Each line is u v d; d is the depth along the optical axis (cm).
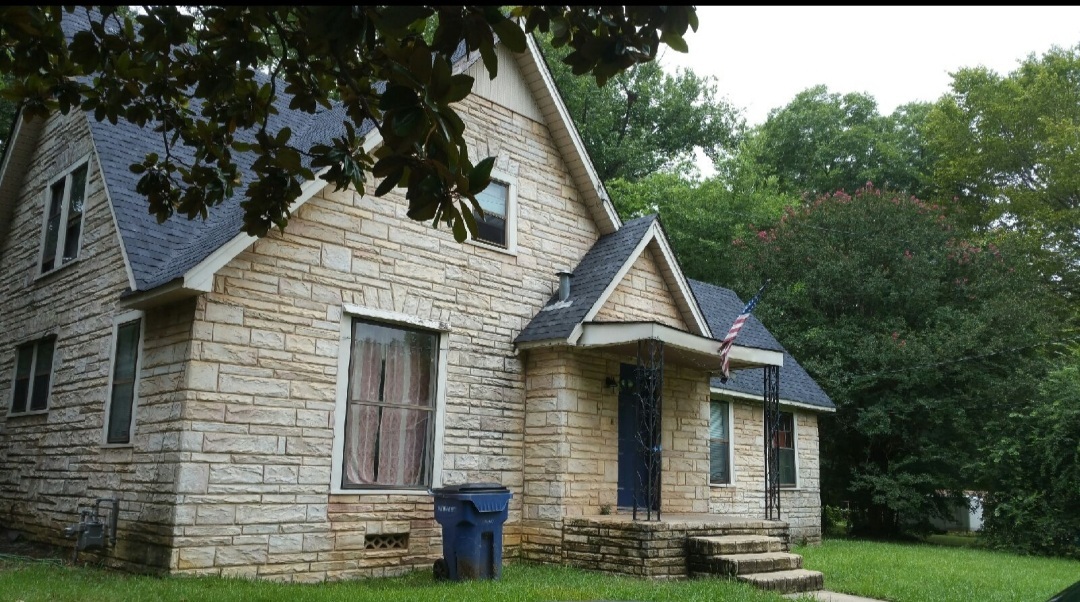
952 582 1172
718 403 1773
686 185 3284
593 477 1237
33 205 1405
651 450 1147
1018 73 3447
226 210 1139
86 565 1028
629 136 3400
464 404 1192
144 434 988
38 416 1244
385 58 524
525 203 1328
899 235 2541
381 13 434
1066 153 3042
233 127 682
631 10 473
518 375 1263
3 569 952
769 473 1489
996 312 2334
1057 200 3231
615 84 3572
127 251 1014
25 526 1220
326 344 1059
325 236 1076
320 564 1018
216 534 937
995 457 1945
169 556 904
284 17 546
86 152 1262
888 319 2427
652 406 1146
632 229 1385
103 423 1078
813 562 1374
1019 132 3234
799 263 2619
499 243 1288
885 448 2345
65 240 1290
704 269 3136
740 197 3173
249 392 981
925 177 3584
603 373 1283
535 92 1367
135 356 1051
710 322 1894
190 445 930
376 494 1083
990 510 2034
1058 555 1847
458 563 991
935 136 3503
